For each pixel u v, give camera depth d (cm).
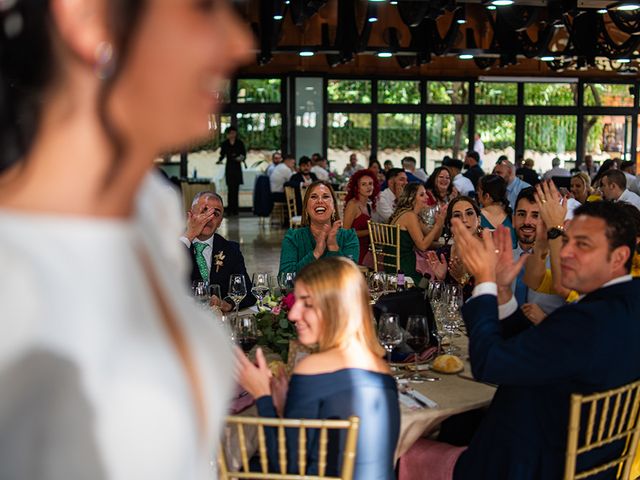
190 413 47
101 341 42
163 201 57
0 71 40
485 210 508
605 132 1706
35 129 41
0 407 40
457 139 1678
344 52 1063
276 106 1612
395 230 549
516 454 199
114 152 42
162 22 40
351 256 426
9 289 40
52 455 41
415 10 864
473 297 203
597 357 185
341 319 186
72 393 41
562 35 1384
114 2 39
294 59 1586
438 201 761
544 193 308
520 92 1675
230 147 1514
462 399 226
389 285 387
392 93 1642
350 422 170
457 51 1137
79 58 40
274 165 1406
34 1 39
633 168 1069
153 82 40
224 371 53
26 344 40
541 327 190
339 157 1647
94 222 43
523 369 187
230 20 42
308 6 836
